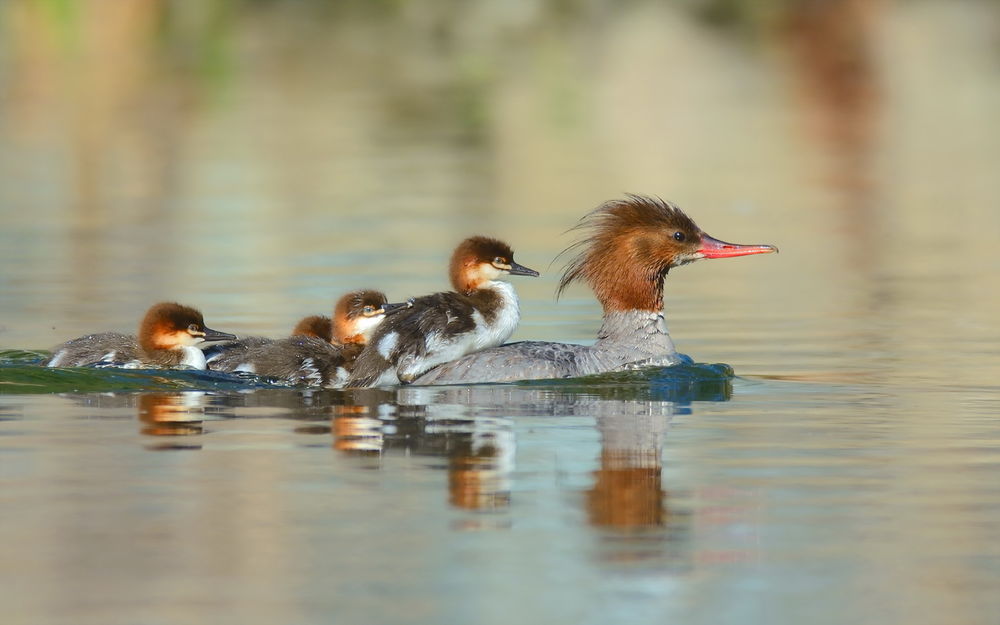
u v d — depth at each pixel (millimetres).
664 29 57406
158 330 14891
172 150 33625
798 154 33500
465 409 12930
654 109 40344
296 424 12266
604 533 9359
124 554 8906
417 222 25141
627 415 12719
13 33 53594
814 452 11367
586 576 8602
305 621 7914
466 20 59781
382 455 11188
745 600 8242
